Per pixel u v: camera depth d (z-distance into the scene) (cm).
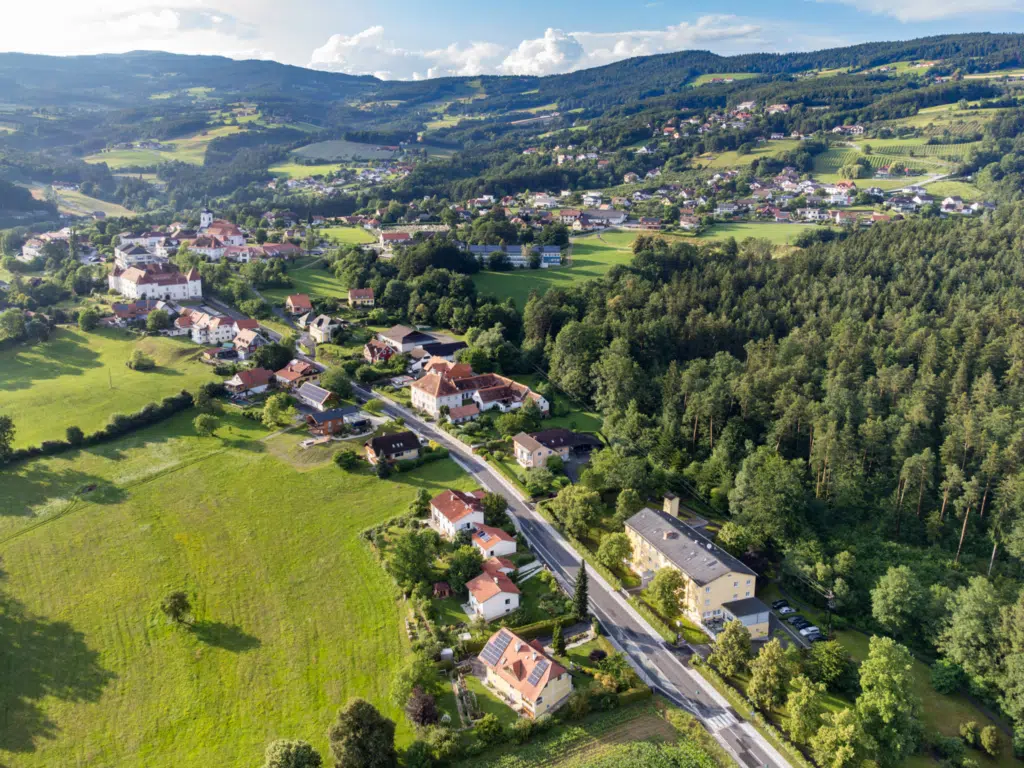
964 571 13838
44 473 16875
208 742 10012
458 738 9625
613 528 14725
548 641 11694
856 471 15825
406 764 9362
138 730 10256
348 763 8975
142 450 17912
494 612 12250
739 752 9731
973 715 11000
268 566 13650
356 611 12419
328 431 18688
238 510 15425
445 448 18062
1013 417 16225
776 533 14238
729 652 11025
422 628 11781
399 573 12812
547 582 13162
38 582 13250
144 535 14600
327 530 14725
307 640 11812
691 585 12400
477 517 14400
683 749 9619
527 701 10138
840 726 9606
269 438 18462
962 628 11462
